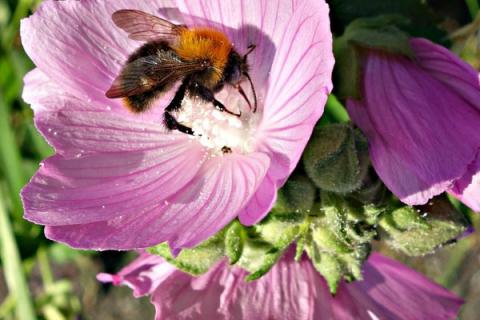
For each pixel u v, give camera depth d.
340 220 0.10
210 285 0.11
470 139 0.10
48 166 0.10
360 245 0.10
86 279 0.20
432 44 0.10
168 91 0.11
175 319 0.11
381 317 0.11
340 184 0.10
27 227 0.15
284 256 0.11
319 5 0.09
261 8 0.10
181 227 0.10
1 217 0.15
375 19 0.11
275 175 0.09
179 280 0.11
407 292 0.12
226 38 0.10
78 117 0.11
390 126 0.10
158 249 0.10
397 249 0.11
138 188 0.10
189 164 0.11
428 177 0.10
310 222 0.10
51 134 0.10
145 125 0.11
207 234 0.09
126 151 0.11
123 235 0.10
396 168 0.10
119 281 0.11
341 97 0.10
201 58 0.10
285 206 0.10
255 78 0.11
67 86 0.10
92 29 0.11
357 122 0.10
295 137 0.09
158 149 0.11
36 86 0.11
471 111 0.10
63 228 0.10
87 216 0.10
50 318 0.17
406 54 0.10
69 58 0.10
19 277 0.15
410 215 0.10
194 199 0.10
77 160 0.10
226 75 0.10
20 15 0.16
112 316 0.19
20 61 0.16
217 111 0.11
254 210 0.09
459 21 0.17
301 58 0.09
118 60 0.11
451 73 0.10
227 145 0.11
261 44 0.10
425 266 0.19
